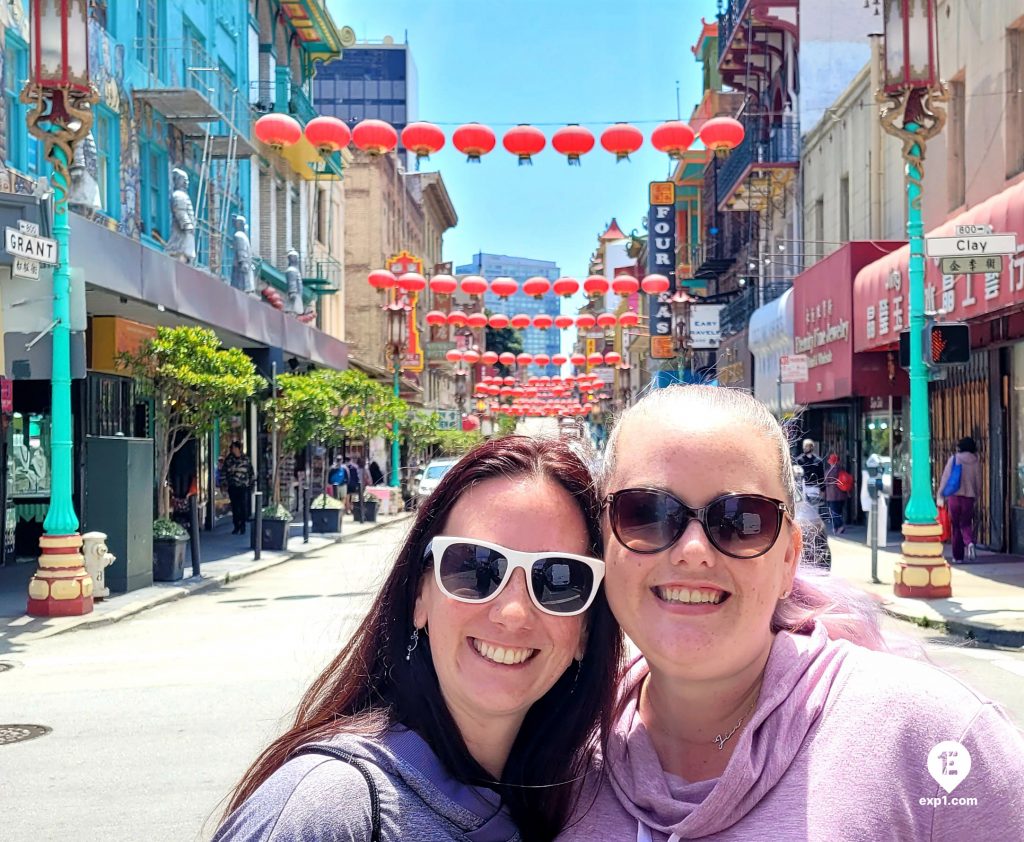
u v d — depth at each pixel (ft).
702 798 6.05
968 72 54.90
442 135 40.93
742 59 109.70
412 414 134.51
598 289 76.54
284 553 65.51
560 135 41.19
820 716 5.90
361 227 168.86
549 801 6.53
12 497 58.65
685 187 149.79
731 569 6.16
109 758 20.65
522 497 6.41
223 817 6.32
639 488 6.31
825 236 84.53
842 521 69.36
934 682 5.95
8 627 37.27
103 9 66.69
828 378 67.15
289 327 83.30
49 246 36.58
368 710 6.37
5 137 52.16
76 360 40.19
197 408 51.65
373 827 5.38
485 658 6.29
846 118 78.54
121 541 45.47
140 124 71.26
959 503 49.85
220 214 86.69
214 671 29.25
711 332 122.21
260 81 101.14
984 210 43.98
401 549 6.72
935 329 38.11
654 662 6.37
